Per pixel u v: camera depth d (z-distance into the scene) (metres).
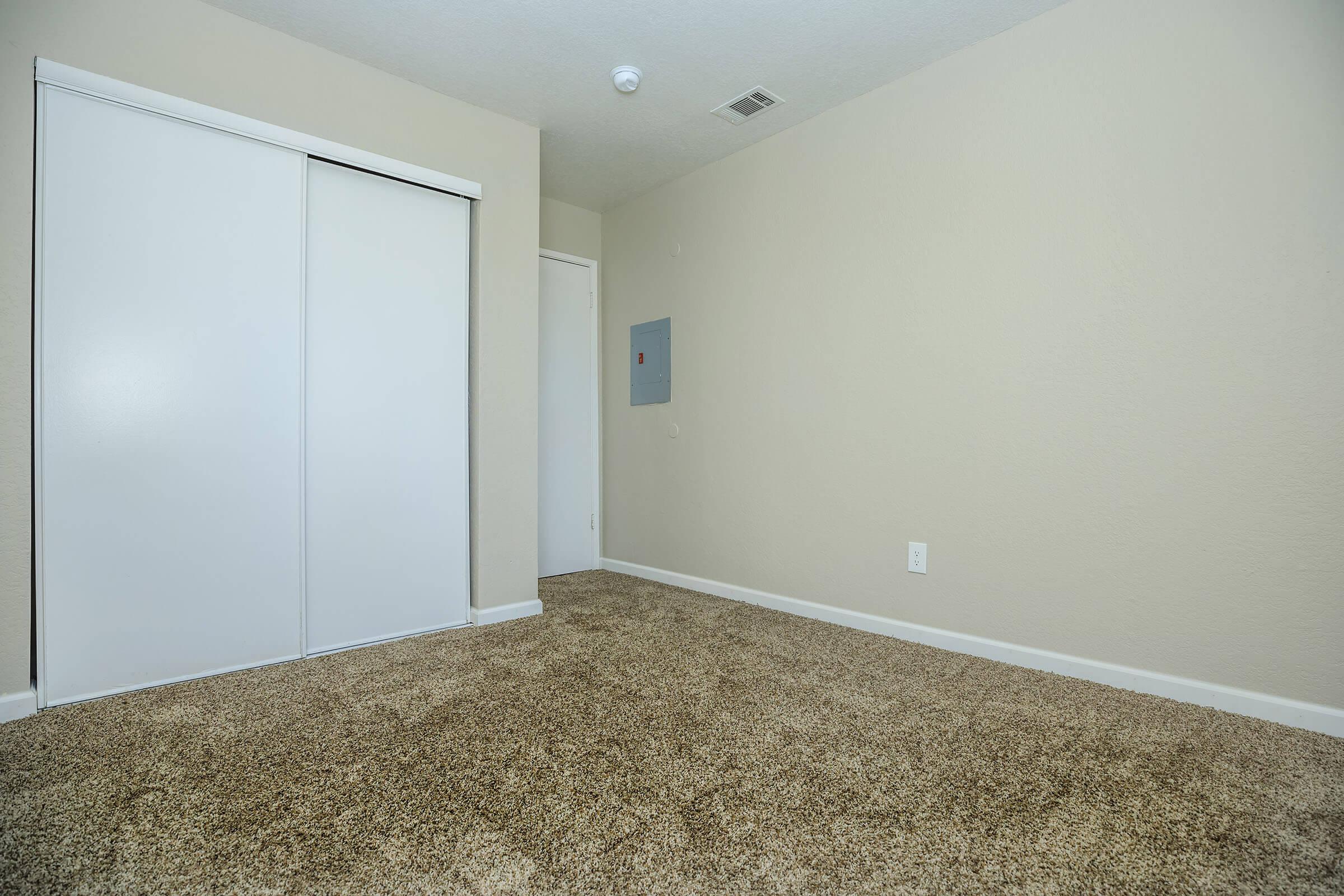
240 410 2.09
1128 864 1.11
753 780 1.39
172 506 1.97
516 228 2.78
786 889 1.04
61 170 1.78
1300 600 1.64
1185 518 1.81
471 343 2.71
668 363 3.51
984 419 2.22
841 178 2.66
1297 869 1.10
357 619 2.39
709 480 3.28
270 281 2.14
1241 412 1.72
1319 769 1.43
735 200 3.13
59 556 1.79
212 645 2.04
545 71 2.40
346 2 2.00
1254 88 1.69
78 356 1.81
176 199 1.96
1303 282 1.63
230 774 1.41
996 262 2.18
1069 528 2.03
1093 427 1.97
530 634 2.52
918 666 2.12
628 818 1.25
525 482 2.81
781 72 2.41
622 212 3.82
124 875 1.07
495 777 1.40
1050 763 1.46
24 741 1.57
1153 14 1.84
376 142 2.37
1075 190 2.00
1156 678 1.86
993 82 2.18
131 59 1.87
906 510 2.45
